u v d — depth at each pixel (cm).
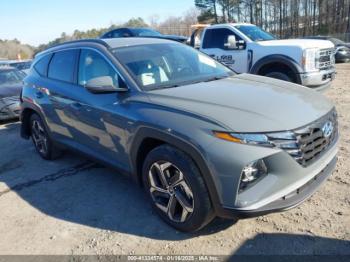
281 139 252
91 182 436
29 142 650
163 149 292
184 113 281
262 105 280
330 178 376
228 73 409
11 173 497
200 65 408
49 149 512
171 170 300
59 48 466
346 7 4472
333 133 310
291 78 696
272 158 252
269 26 5172
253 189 252
